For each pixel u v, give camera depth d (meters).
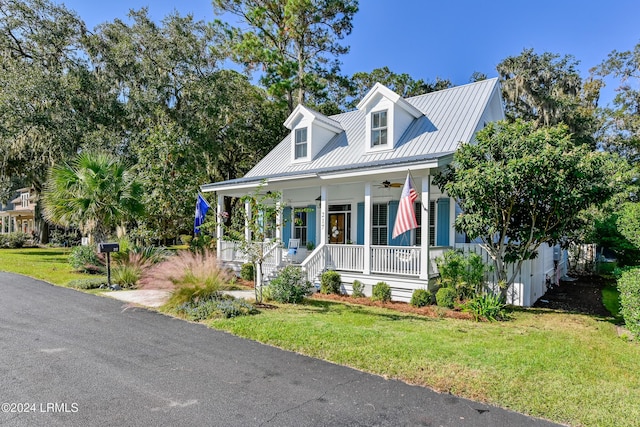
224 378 4.29
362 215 13.45
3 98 17.38
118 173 12.30
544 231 8.12
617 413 3.48
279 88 21.81
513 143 7.75
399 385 4.12
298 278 9.33
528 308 8.90
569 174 7.38
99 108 19.66
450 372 4.36
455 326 6.75
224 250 13.70
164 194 14.60
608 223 11.45
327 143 14.25
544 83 25.81
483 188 7.62
